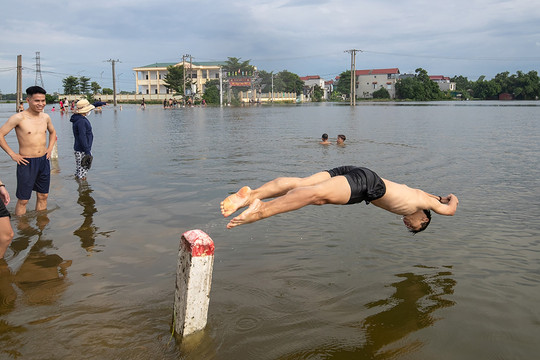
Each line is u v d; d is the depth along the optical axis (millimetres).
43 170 6715
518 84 150000
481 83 155375
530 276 4371
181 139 17828
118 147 14945
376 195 4277
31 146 6543
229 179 9117
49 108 68750
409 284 4207
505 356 3115
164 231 5797
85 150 9180
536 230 5719
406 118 34281
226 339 3305
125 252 5066
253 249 5082
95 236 5613
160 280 4336
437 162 11180
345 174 4336
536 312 3697
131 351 3158
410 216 4949
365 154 12805
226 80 101000
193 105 80750
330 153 13086
